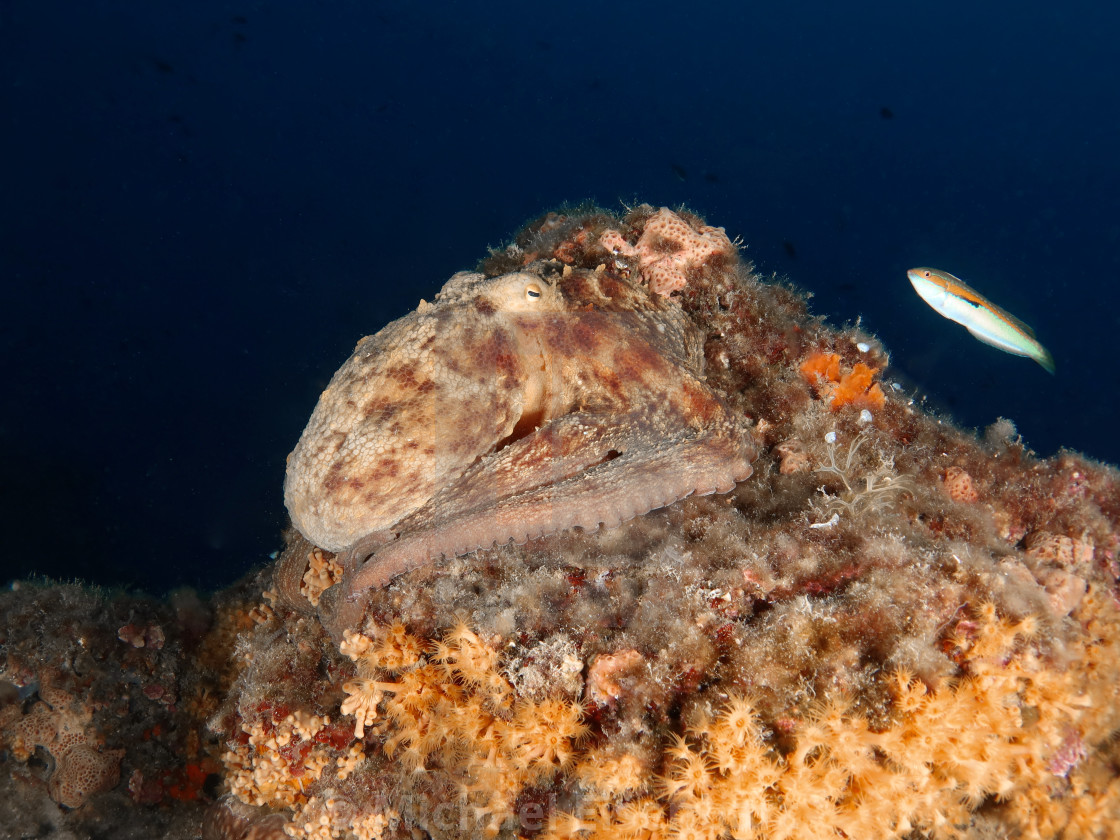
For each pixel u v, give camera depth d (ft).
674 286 2.64
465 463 2.15
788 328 2.73
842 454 2.52
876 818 2.04
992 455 2.68
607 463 2.23
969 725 2.07
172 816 3.17
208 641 3.48
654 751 2.11
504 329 2.19
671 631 2.17
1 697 3.03
